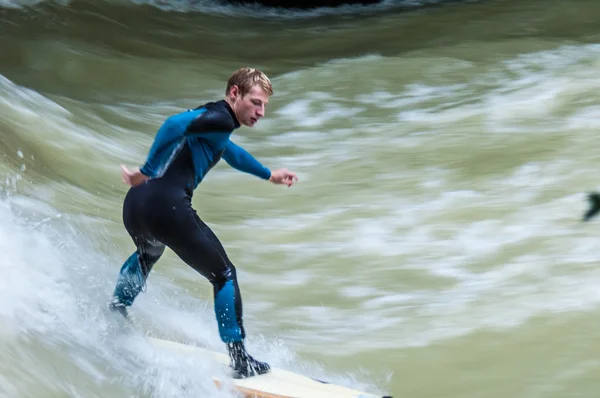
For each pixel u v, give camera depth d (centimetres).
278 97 5006
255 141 4272
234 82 1622
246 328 2123
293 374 1680
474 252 2625
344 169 3659
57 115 3906
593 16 6356
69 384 1449
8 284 1702
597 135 3669
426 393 1789
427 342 2033
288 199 3288
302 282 2470
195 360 1683
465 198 3134
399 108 4634
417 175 3475
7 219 2191
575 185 3122
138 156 3741
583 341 1975
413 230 2862
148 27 6712
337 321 2195
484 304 2238
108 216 2755
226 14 7788
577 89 4391
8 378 1376
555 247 2586
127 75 5431
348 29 7044
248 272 2544
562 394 1750
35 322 1600
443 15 6962
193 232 1622
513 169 3388
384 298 2339
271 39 6850
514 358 1922
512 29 6203
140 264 1741
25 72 5244
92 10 6606
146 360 1648
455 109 4425
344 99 4903
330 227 2941
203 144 1631
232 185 3450
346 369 1897
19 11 6222
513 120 4053
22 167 2928
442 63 5422
